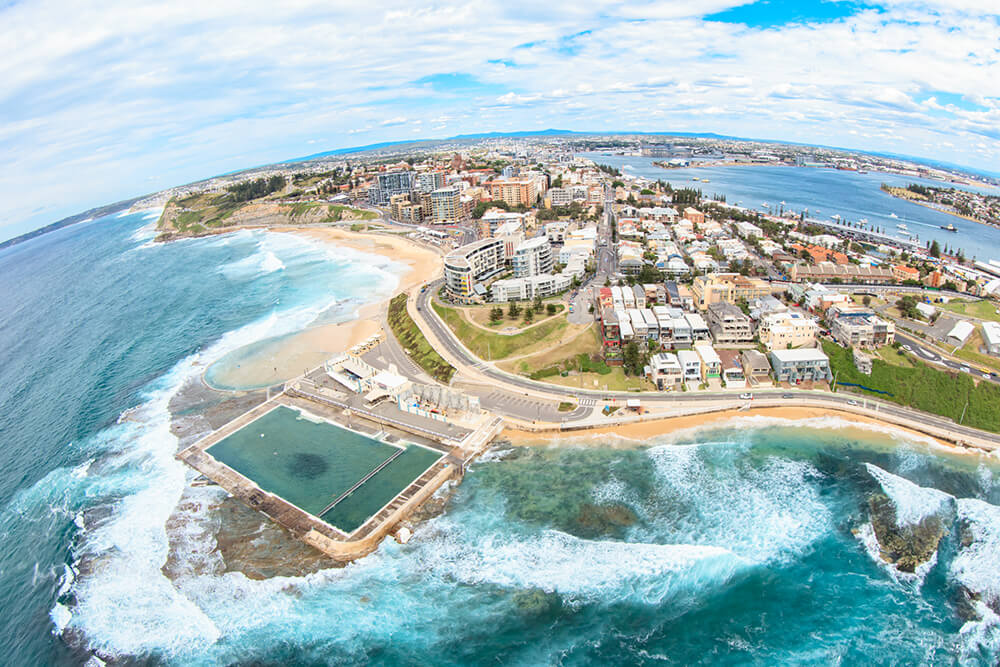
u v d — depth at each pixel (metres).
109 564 94.62
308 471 115.62
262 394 150.50
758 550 89.75
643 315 161.75
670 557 88.94
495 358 157.25
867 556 87.88
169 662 77.06
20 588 92.44
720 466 110.00
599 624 78.44
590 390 138.88
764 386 136.00
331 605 84.25
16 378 176.75
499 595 84.06
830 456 111.62
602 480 107.50
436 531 97.31
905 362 134.38
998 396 121.06
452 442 121.12
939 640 73.94
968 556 86.88
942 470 106.56
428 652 76.00
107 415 145.38
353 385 148.00
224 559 94.25
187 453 124.69
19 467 126.56
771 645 74.19
